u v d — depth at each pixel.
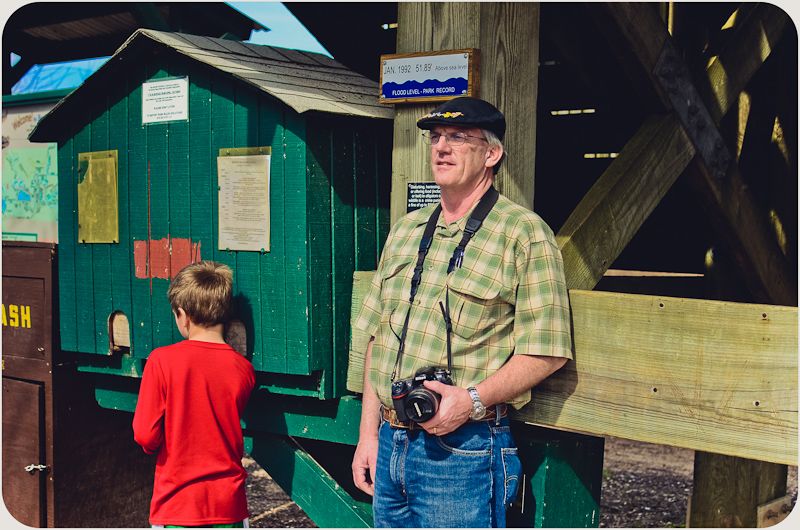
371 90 3.62
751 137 5.02
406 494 2.54
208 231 3.26
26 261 4.20
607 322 2.57
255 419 3.41
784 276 4.80
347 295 3.17
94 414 4.38
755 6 4.24
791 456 2.25
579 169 5.04
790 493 5.69
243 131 3.13
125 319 3.57
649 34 3.53
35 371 4.23
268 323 3.12
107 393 3.88
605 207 3.34
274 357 3.11
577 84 4.71
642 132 3.69
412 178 2.99
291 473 3.37
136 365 3.60
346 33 4.62
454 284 2.44
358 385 3.05
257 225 3.11
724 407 2.37
